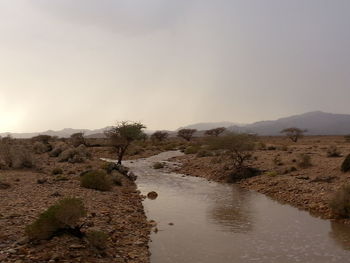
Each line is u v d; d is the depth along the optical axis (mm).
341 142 81062
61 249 11266
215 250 14281
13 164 32625
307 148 55469
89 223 14648
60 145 56969
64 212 11719
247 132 40906
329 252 14117
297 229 17344
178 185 31781
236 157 39344
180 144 84062
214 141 39000
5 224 13328
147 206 22594
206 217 19766
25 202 17688
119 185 29203
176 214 20469
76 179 27875
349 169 28266
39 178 26594
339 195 19531
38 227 11570
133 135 46281
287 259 13375
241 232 16844
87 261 10805
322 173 29328
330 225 18078
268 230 17203
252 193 27562
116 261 11430
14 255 10359
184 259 13250
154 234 16328
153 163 52094
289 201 23797
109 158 60656
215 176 35719
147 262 12250
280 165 35625
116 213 18234
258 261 13164
